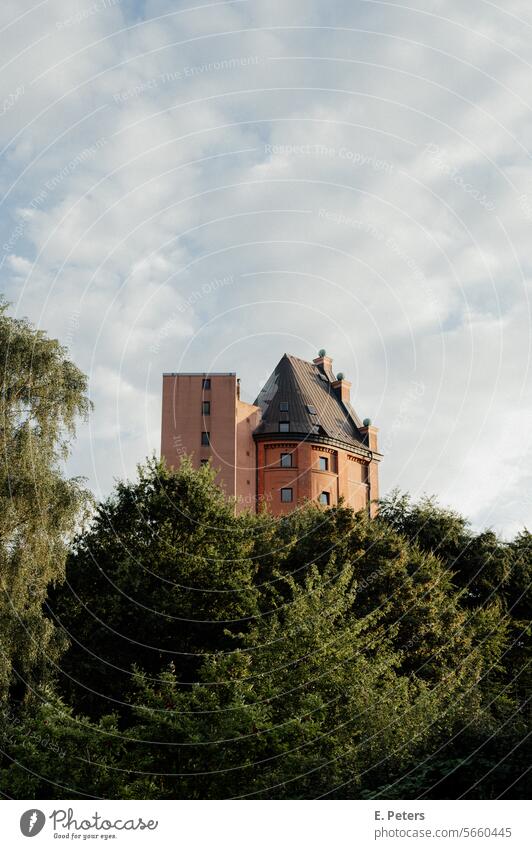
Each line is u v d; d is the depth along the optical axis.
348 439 73.88
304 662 22.70
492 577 44.06
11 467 28.08
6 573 26.98
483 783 15.91
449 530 45.19
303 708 19.66
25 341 29.38
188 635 33.09
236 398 68.88
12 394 29.17
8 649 25.83
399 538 39.69
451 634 35.09
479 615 38.47
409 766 17.98
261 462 69.44
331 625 24.95
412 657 33.44
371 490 75.12
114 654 32.16
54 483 28.72
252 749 18.02
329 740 19.14
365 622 26.62
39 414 29.36
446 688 25.69
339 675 22.27
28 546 27.75
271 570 37.78
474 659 33.59
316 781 17.64
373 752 18.81
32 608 27.45
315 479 69.00
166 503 36.62
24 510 27.94
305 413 71.81
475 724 17.80
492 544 45.16
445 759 17.17
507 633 41.12
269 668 22.97
